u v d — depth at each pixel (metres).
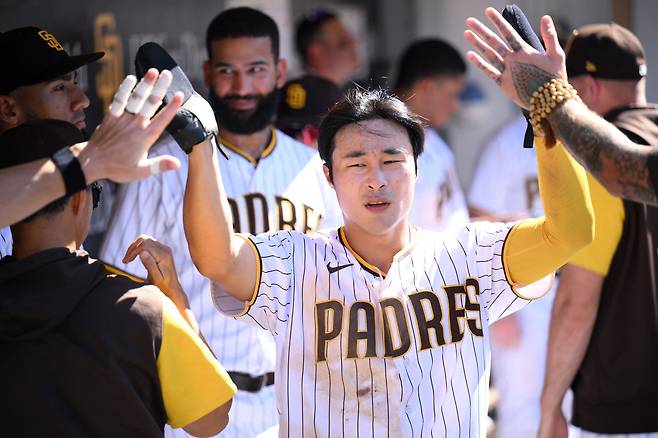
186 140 8.98
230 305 9.95
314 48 24.28
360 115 9.86
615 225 13.05
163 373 8.92
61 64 11.47
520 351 18.12
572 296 13.45
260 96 13.96
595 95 13.88
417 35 30.31
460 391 9.90
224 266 9.45
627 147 8.48
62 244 8.85
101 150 8.28
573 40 14.16
